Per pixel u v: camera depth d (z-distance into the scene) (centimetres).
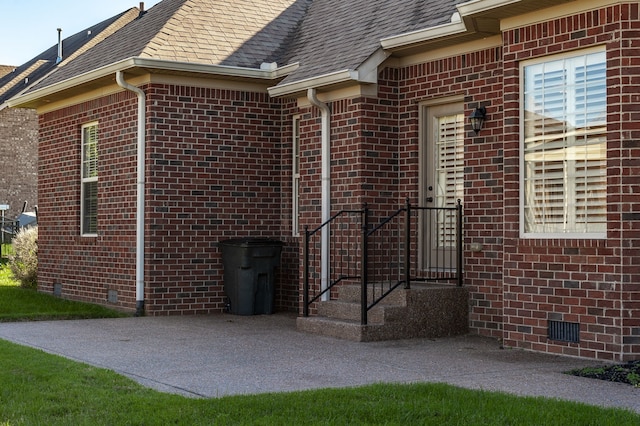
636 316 859
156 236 1355
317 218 1268
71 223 1588
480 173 1099
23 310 1361
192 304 1382
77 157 1579
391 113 1220
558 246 920
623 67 862
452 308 1092
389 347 987
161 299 1359
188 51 1384
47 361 845
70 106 1597
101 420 603
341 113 1227
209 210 1402
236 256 1357
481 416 607
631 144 860
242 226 1433
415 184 1202
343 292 1159
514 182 973
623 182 859
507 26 982
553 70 945
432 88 1175
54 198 1655
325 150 1243
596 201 902
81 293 1545
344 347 986
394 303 1070
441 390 693
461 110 1162
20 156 3678
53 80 1617
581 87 916
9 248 2730
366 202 1195
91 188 1556
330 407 632
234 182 1426
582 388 739
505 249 980
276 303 1440
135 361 886
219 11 1523
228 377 792
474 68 1116
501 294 1067
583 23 902
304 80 1222
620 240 859
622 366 828
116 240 1434
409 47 1159
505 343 980
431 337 1071
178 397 677
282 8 1608
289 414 615
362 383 761
